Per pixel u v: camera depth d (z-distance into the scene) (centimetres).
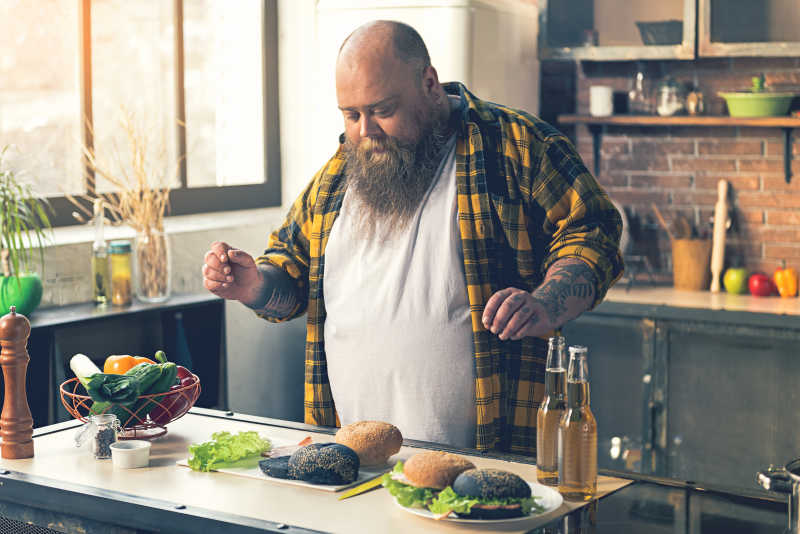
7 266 291
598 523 136
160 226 325
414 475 142
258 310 209
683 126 414
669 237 420
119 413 174
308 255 224
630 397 374
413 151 204
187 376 186
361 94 197
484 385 200
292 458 152
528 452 203
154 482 153
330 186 219
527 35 412
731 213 409
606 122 409
